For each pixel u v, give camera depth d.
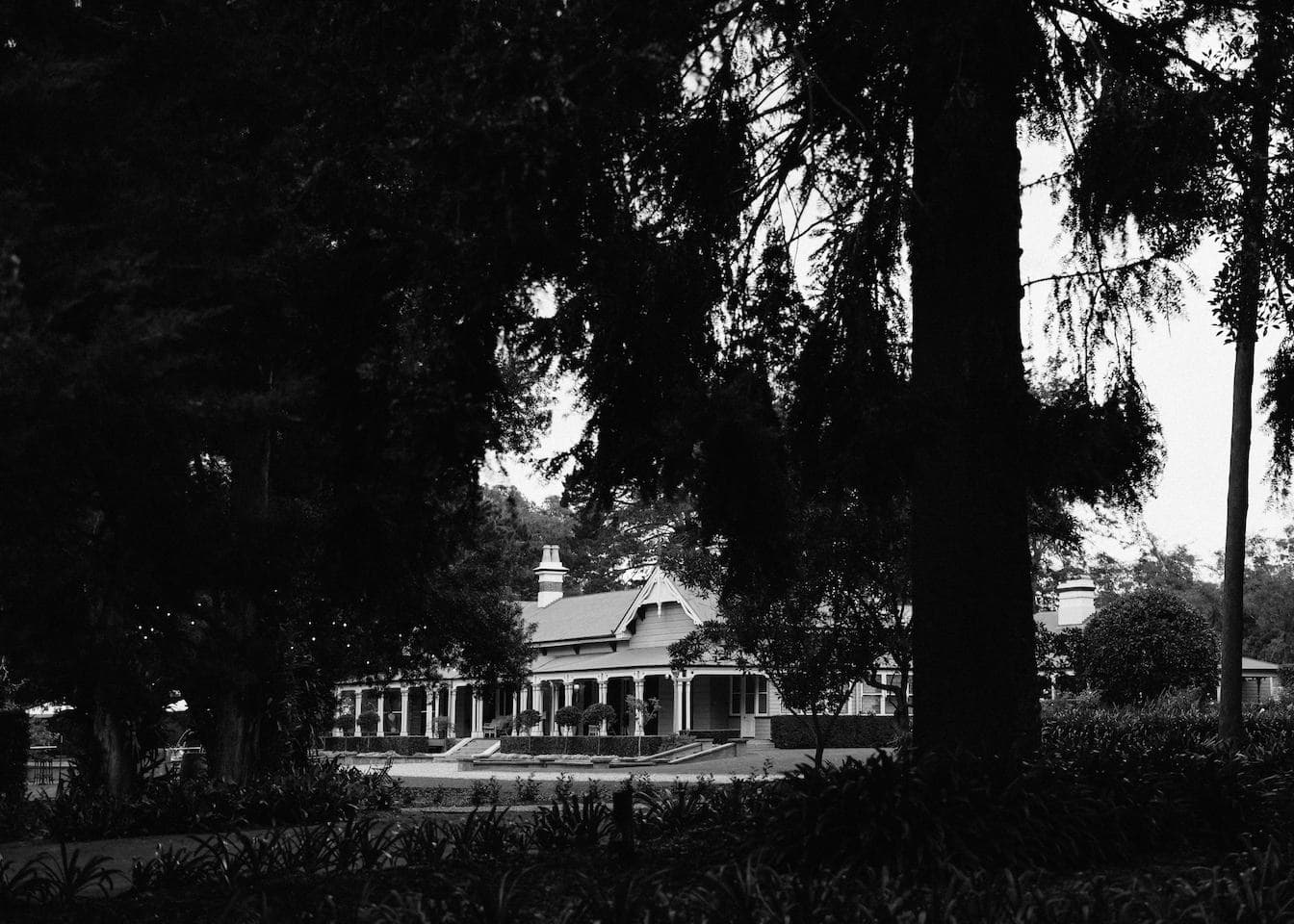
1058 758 10.50
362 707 56.09
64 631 10.32
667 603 46.62
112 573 9.30
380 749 51.09
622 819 9.63
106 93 8.06
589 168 8.17
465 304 8.51
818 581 16.47
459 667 21.94
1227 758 11.57
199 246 7.75
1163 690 30.12
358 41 8.52
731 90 10.05
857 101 10.33
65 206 7.37
